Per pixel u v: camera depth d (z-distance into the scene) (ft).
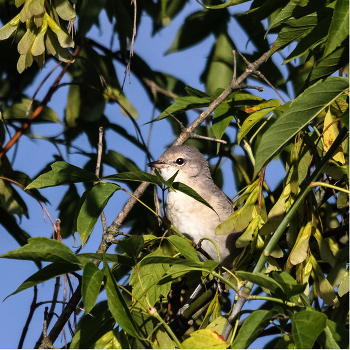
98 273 16.12
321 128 27.09
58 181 21.21
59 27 21.31
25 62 21.35
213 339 16.74
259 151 16.46
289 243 21.01
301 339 14.76
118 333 17.21
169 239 20.95
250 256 21.17
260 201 21.47
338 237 26.89
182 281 30.71
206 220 33.01
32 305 24.98
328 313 26.71
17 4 20.92
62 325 23.63
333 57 20.08
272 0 25.11
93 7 30.96
